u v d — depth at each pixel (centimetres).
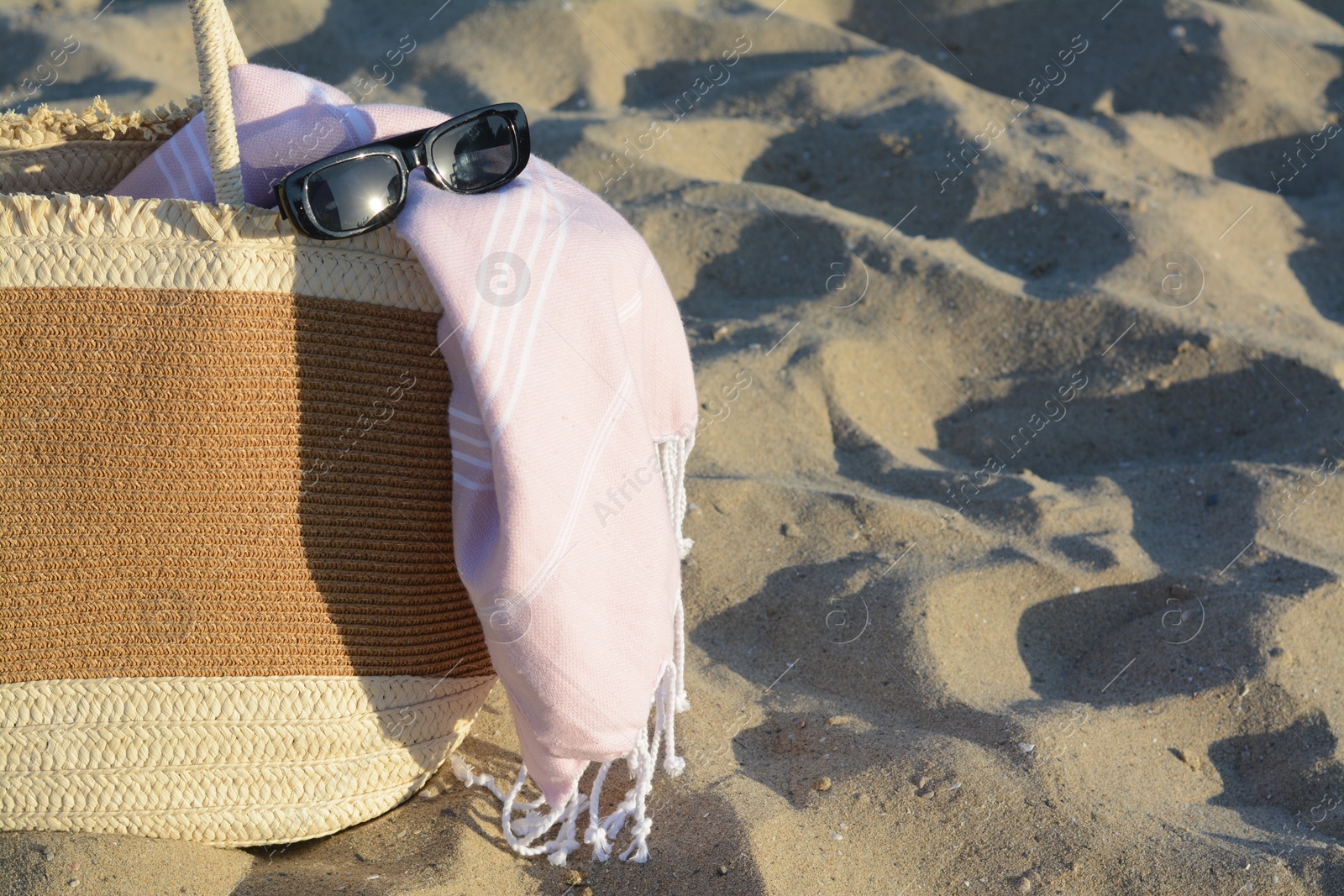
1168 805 176
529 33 502
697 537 242
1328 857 159
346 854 160
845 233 358
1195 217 371
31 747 145
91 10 546
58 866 143
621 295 158
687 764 181
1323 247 373
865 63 474
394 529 155
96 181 179
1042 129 426
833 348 306
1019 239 370
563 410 146
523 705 157
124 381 142
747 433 280
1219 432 293
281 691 150
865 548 240
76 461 142
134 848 148
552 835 168
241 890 150
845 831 166
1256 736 194
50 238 139
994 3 519
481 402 143
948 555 237
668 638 163
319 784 155
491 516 152
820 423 289
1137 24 490
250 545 147
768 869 156
